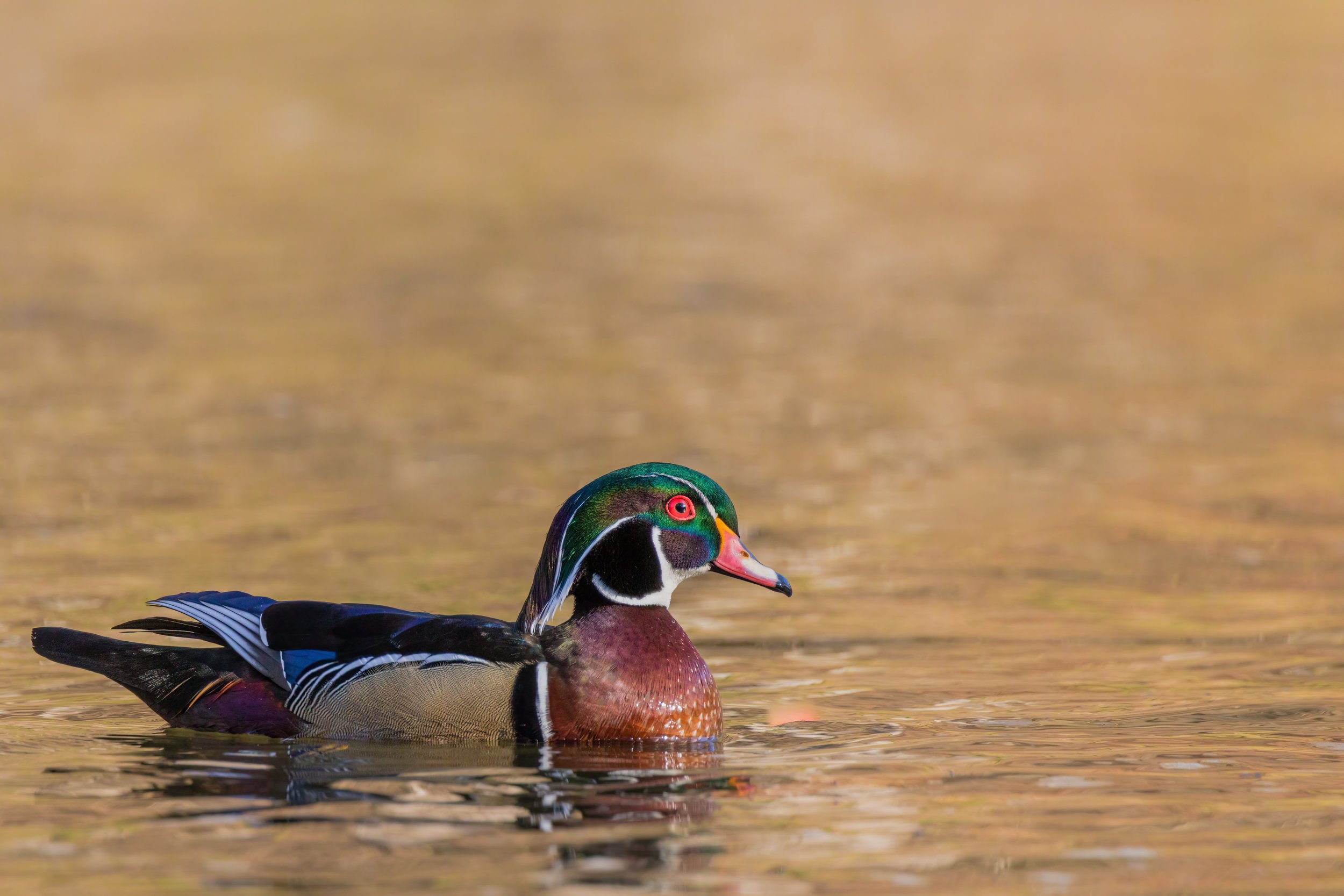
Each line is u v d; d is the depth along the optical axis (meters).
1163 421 18.14
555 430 17.42
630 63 46.44
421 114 40.78
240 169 35.59
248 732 8.29
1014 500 14.95
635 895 6.09
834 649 10.52
